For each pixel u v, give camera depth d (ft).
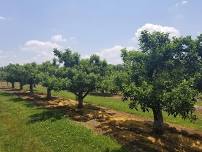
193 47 141.69
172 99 122.72
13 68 408.87
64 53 252.01
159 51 143.23
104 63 234.79
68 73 229.04
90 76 214.48
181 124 179.32
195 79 141.59
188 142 139.23
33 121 187.62
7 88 458.91
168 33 147.84
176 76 140.15
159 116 148.77
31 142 146.72
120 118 190.29
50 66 330.75
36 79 334.24
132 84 133.90
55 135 152.25
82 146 133.08
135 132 152.56
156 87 132.16
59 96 330.95
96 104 258.37
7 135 163.53
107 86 176.24
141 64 148.46
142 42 149.48
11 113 223.92
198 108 234.99
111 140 138.62
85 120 184.55
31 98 307.78
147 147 128.57
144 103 132.57
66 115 199.93
